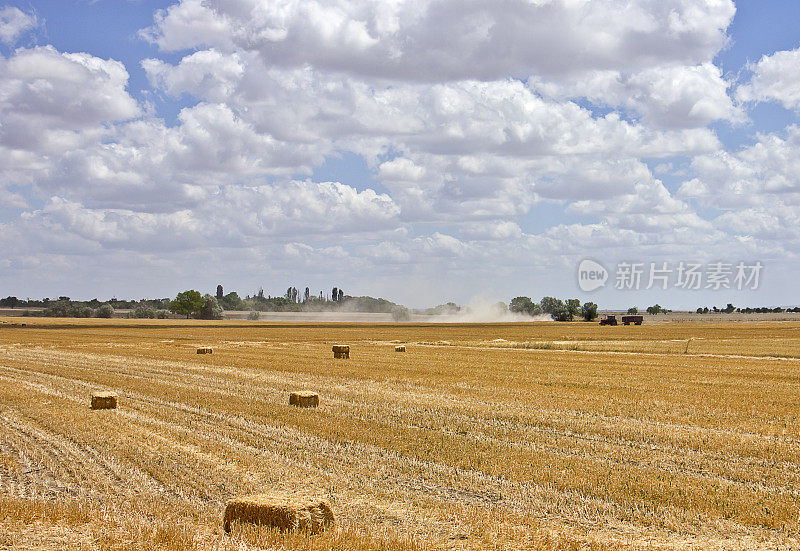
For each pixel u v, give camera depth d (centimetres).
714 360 4306
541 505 1252
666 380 3122
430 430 1919
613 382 3034
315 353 4962
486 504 1256
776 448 1697
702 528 1132
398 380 3125
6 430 1919
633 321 12612
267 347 5788
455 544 1020
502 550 1001
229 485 1362
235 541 985
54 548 972
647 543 1052
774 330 9019
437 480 1409
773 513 1202
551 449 1691
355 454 1628
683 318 17725
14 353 4994
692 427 1966
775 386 2897
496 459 1565
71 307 17675
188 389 2838
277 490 1327
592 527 1141
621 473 1455
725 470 1500
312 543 974
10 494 1316
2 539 1006
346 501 1261
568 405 2350
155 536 1012
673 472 1477
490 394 2638
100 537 1015
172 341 6688
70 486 1373
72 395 2686
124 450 1653
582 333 8731
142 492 1324
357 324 12688
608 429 1925
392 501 1265
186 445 1722
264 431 1903
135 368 3791
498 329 10231
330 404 2395
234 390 2822
